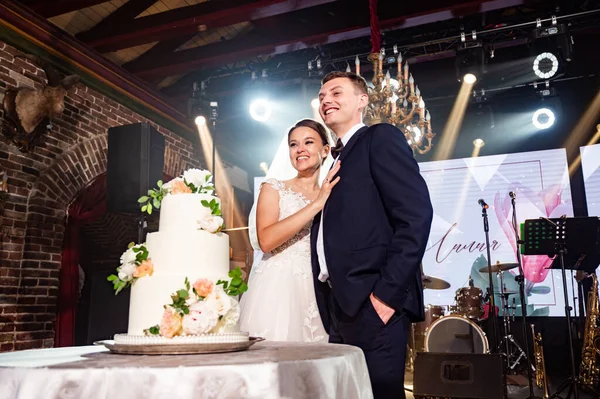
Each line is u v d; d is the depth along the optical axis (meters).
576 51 7.17
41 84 5.50
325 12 6.38
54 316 5.41
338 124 2.21
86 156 6.03
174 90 7.83
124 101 6.71
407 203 1.85
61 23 5.89
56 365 1.20
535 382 6.27
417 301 1.91
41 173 5.45
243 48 6.57
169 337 1.40
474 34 6.34
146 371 1.14
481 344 5.01
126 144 5.34
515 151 8.55
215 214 1.60
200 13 5.73
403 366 1.83
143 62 6.90
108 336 5.75
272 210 2.39
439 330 5.18
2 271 4.94
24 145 5.18
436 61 7.42
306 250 2.41
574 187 8.18
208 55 6.67
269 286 2.34
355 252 1.89
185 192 1.63
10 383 1.16
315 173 2.57
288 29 6.59
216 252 1.58
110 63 6.28
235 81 7.86
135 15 5.98
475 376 3.93
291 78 7.41
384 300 1.76
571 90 8.12
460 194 8.47
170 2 6.04
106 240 6.68
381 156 1.94
